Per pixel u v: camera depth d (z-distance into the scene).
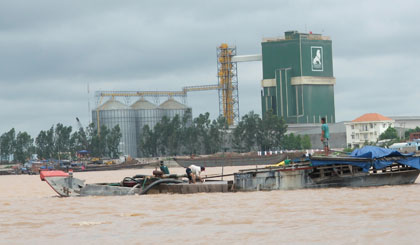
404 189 74.62
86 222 54.22
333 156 80.94
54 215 61.31
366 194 69.06
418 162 83.12
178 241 43.22
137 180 86.94
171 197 76.50
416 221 46.78
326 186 80.50
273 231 45.59
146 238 44.94
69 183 84.75
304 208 58.16
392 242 39.66
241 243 41.62
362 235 42.28
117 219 55.94
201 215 56.50
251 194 75.88
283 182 80.12
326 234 43.31
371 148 83.12
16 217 60.62
